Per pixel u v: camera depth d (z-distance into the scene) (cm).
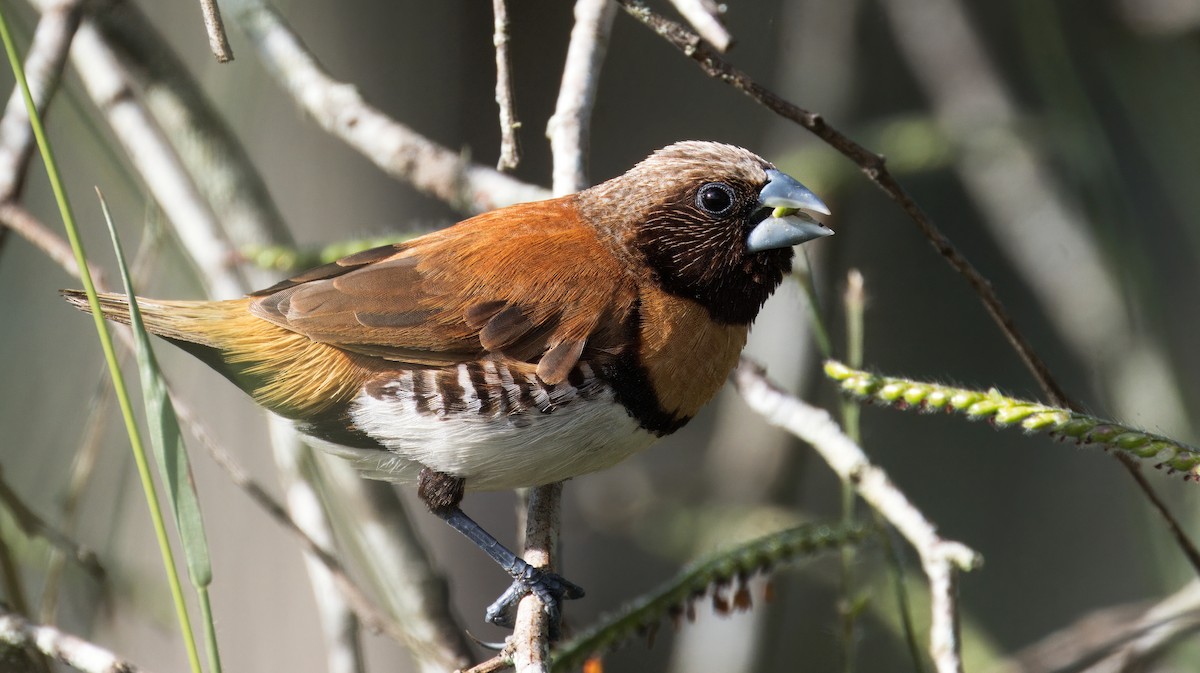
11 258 1135
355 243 918
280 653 1115
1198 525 1066
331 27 1390
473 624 1344
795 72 1480
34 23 1097
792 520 1280
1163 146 1315
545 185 1502
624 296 789
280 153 1313
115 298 805
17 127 840
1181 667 1048
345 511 983
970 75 1440
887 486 772
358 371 784
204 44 1215
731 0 1588
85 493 1062
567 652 717
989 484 1623
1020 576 1580
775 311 1358
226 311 802
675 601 734
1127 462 698
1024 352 729
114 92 985
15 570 828
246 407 1137
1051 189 1370
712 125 1614
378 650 1262
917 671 761
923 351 1639
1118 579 1560
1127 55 1325
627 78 1622
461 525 800
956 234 1700
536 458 785
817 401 1374
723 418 1445
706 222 807
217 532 1124
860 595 818
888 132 1385
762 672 1256
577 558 1511
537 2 1517
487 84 1484
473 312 777
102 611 962
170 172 969
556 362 767
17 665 732
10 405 1096
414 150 945
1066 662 1047
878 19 1606
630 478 1402
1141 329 1247
